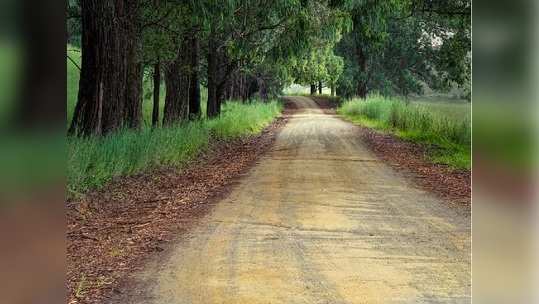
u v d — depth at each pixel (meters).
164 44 17.45
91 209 8.17
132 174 11.09
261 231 7.14
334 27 18.12
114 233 6.96
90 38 11.77
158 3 15.51
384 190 10.51
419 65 52.53
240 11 17.28
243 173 12.95
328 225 7.49
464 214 8.22
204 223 7.62
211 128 21.55
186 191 10.20
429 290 4.75
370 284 4.94
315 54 29.62
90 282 4.99
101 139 10.98
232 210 8.55
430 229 7.22
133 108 14.21
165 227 7.36
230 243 6.50
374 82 54.06
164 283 4.98
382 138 22.86
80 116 11.66
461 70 22.02
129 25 13.59
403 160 15.45
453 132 20.28
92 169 9.42
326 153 17.41
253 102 42.28
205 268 5.46
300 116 44.00
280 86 53.16
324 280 5.07
